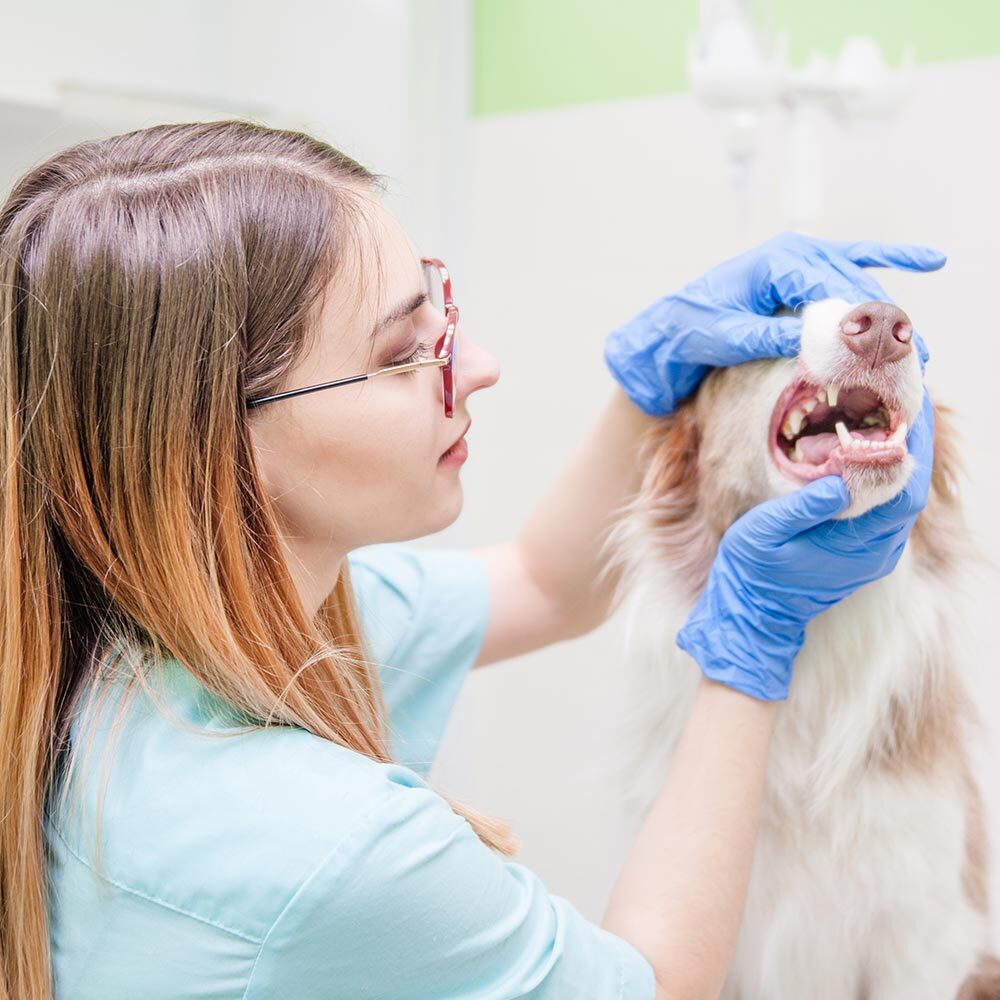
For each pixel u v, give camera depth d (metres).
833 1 1.31
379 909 0.67
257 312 0.76
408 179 1.84
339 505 0.82
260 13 2.04
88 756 0.74
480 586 1.17
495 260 1.82
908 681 0.99
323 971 0.69
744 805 0.85
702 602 0.94
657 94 1.55
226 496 0.74
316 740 0.74
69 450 0.75
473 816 0.85
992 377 1.22
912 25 1.25
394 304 0.81
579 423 1.73
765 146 1.39
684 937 0.79
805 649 1.01
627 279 1.63
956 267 1.24
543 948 0.72
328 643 0.84
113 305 0.73
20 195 0.81
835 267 0.95
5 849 0.73
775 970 1.03
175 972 0.69
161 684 0.76
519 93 1.74
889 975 1.01
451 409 0.86
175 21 2.04
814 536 0.87
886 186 1.28
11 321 0.76
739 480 0.99
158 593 0.74
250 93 2.09
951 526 1.04
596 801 1.72
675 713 1.06
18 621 0.75
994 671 1.15
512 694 1.83
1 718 0.75
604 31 1.60
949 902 0.99
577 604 1.19
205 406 0.74
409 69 1.82
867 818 0.99
